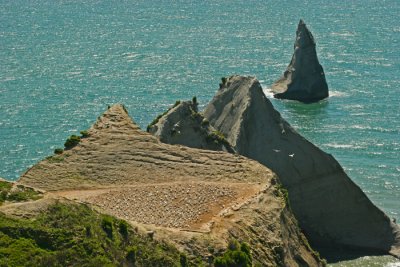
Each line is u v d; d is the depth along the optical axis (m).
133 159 84.38
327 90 190.62
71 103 182.88
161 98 188.88
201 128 95.44
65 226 56.62
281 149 97.06
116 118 94.06
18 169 138.50
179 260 61.09
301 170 96.88
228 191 76.94
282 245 70.75
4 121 166.38
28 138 155.25
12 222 55.12
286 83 193.50
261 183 79.62
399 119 169.00
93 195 76.12
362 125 163.62
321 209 97.19
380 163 138.12
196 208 72.56
